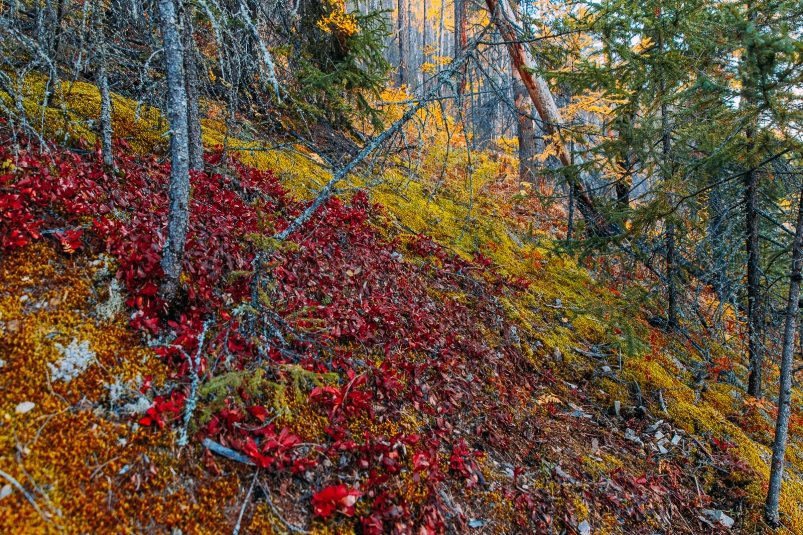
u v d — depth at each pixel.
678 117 6.54
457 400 4.65
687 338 8.12
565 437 5.18
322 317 4.29
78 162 4.20
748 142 5.22
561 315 7.54
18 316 2.78
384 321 4.87
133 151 5.27
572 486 4.48
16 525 2.05
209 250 3.93
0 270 2.94
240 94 8.01
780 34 4.38
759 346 7.04
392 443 3.64
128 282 3.25
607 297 8.59
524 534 3.76
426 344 5.07
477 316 6.36
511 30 7.09
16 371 2.55
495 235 9.10
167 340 3.19
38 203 3.38
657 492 4.91
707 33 5.38
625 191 8.98
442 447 4.04
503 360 5.80
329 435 3.42
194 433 2.79
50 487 2.24
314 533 2.79
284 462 3.01
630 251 7.54
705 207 7.95
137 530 2.33
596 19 6.18
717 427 6.14
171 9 2.81
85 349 2.82
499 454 4.43
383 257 6.07
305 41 8.83
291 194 6.50
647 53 6.81
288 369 2.96
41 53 3.57
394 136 5.50
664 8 6.18
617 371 6.59
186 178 3.04
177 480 2.59
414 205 8.58
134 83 6.20
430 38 40.03
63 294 3.02
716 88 4.77
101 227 3.43
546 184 12.48
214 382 2.62
